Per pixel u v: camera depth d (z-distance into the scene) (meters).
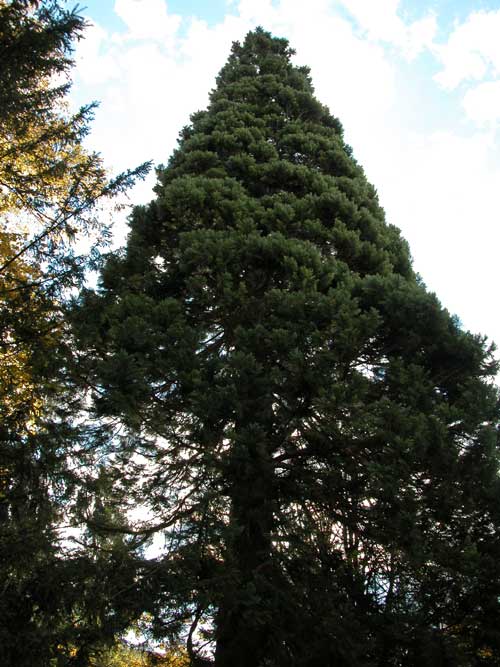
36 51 5.96
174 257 8.35
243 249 7.41
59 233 6.91
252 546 6.16
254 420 6.07
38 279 6.55
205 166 9.95
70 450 6.58
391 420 5.62
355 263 8.61
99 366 5.93
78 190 7.01
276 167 9.63
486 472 5.61
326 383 5.82
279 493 6.41
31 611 5.11
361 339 6.21
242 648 5.75
